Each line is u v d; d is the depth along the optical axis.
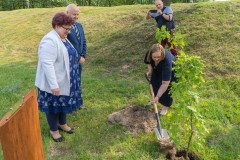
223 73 6.48
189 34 8.19
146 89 6.26
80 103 4.56
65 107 4.24
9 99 6.19
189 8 9.93
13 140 2.12
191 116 3.75
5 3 30.94
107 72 7.73
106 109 5.51
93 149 4.32
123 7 13.38
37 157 2.38
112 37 9.95
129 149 4.23
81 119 5.16
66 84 4.18
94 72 7.75
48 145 4.42
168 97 4.94
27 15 15.59
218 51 7.22
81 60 5.11
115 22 11.39
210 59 7.02
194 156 4.06
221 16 8.70
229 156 4.05
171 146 4.12
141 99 5.78
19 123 2.15
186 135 4.24
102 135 4.62
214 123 4.82
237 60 6.77
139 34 9.36
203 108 5.13
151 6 12.18
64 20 4.01
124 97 6.00
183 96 3.67
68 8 4.98
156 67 4.73
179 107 3.67
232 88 5.94
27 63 9.70
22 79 7.58
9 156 2.13
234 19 8.42
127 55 8.37
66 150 4.35
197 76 3.63
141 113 5.08
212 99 5.57
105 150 4.23
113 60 8.33
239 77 6.21
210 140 4.43
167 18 6.65
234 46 7.30
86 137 4.59
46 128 4.86
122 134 4.59
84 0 30.80
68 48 4.14
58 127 4.77
